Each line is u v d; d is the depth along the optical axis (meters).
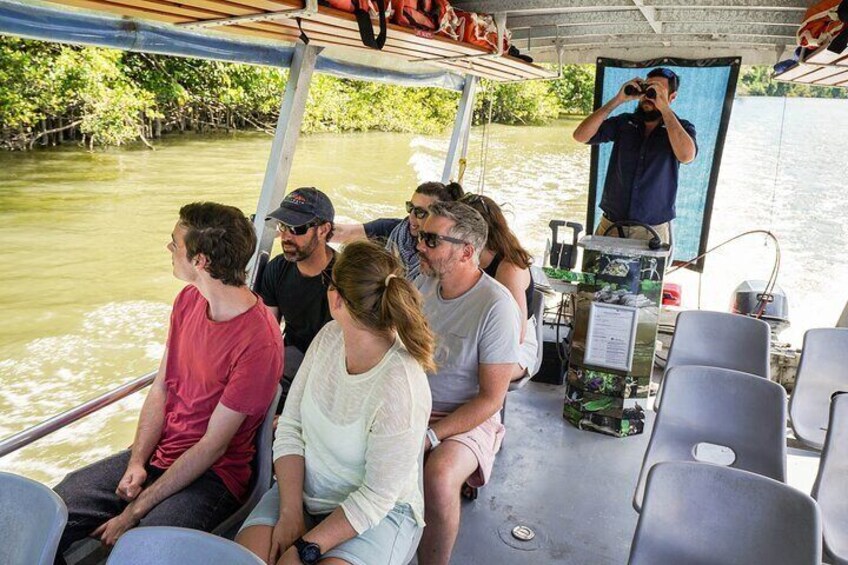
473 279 2.72
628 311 3.90
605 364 3.98
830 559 2.53
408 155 11.61
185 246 2.28
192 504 2.22
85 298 8.12
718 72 5.53
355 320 1.93
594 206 6.17
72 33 2.46
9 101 7.32
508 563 2.85
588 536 3.07
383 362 1.96
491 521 3.13
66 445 6.62
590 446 3.91
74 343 7.59
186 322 2.45
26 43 7.18
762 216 12.19
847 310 5.39
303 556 1.84
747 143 17.25
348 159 10.70
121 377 7.40
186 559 1.54
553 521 3.16
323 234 3.12
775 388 2.69
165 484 2.22
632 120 4.39
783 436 2.66
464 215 2.65
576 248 4.91
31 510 1.70
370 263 1.92
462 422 2.59
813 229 11.69
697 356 3.52
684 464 2.07
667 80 4.10
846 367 3.50
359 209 9.86
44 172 8.44
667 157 4.27
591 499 3.36
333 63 3.96
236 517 2.35
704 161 5.75
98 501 2.29
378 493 1.92
